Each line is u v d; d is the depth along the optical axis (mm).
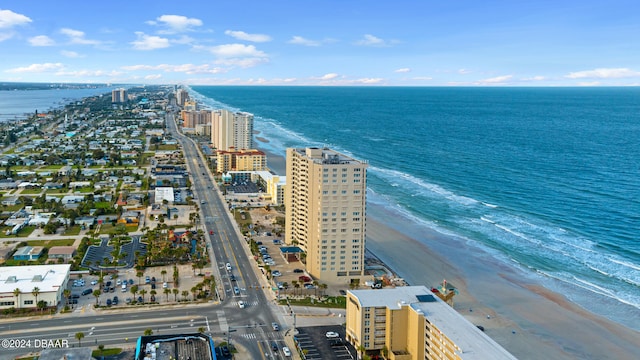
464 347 194750
